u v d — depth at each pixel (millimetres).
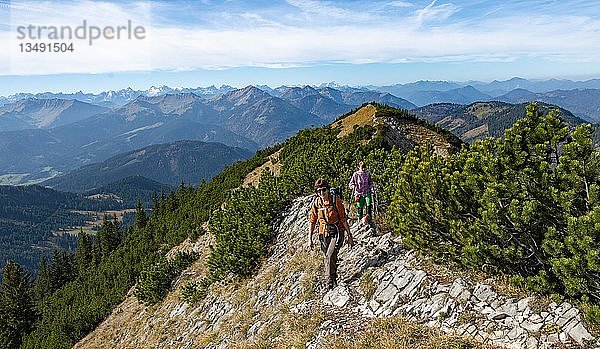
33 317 68312
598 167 7895
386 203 16938
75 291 68938
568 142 8789
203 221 45500
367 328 9516
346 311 10938
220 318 18016
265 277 17609
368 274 12094
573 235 7594
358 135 44938
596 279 7438
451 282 9977
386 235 13844
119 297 45844
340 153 29141
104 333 36250
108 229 92062
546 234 8195
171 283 31797
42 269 91438
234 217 26609
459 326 8672
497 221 9000
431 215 10859
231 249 21547
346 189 20281
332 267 12086
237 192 30703
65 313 58281
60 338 43594
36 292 88312
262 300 15719
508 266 9281
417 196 11312
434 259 10984
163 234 60000
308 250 16578
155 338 23016
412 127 49156
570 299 8062
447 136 48281
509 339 7871
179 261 33281
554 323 7715
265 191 26156
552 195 8273
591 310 7156
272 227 22953
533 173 8703
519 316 8242
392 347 8234
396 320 9367
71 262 95750
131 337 29109
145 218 90375
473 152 10500
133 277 49000
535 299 8477
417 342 8336
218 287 21531
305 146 43906
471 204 10156
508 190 9008
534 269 9188
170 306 26766
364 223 15195
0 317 66062
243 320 14805
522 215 8477
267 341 10992
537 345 7492
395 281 11078
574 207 8109
